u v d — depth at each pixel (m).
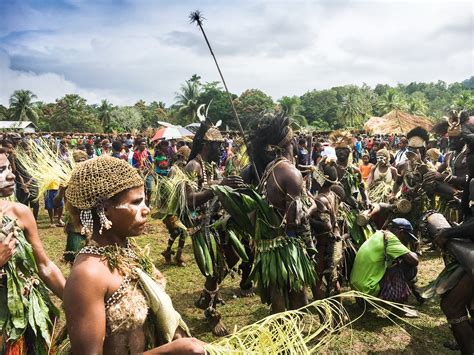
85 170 1.66
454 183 5.05
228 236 4.19
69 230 4.20
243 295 5.41
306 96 99.44
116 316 1.57
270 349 1.89
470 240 3.33
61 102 72.94
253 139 3.89
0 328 2.16
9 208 2.40
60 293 2.49
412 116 28.39
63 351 1.97
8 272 2.22
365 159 10.37
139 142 11.73
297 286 3.51
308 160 6.80
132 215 1.68
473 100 63.41
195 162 4.67
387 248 4.58
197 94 75.75
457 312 3.40
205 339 4.30
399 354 3.93
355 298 4.92
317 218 4.31
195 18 3.84
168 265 6.63
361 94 83.00
